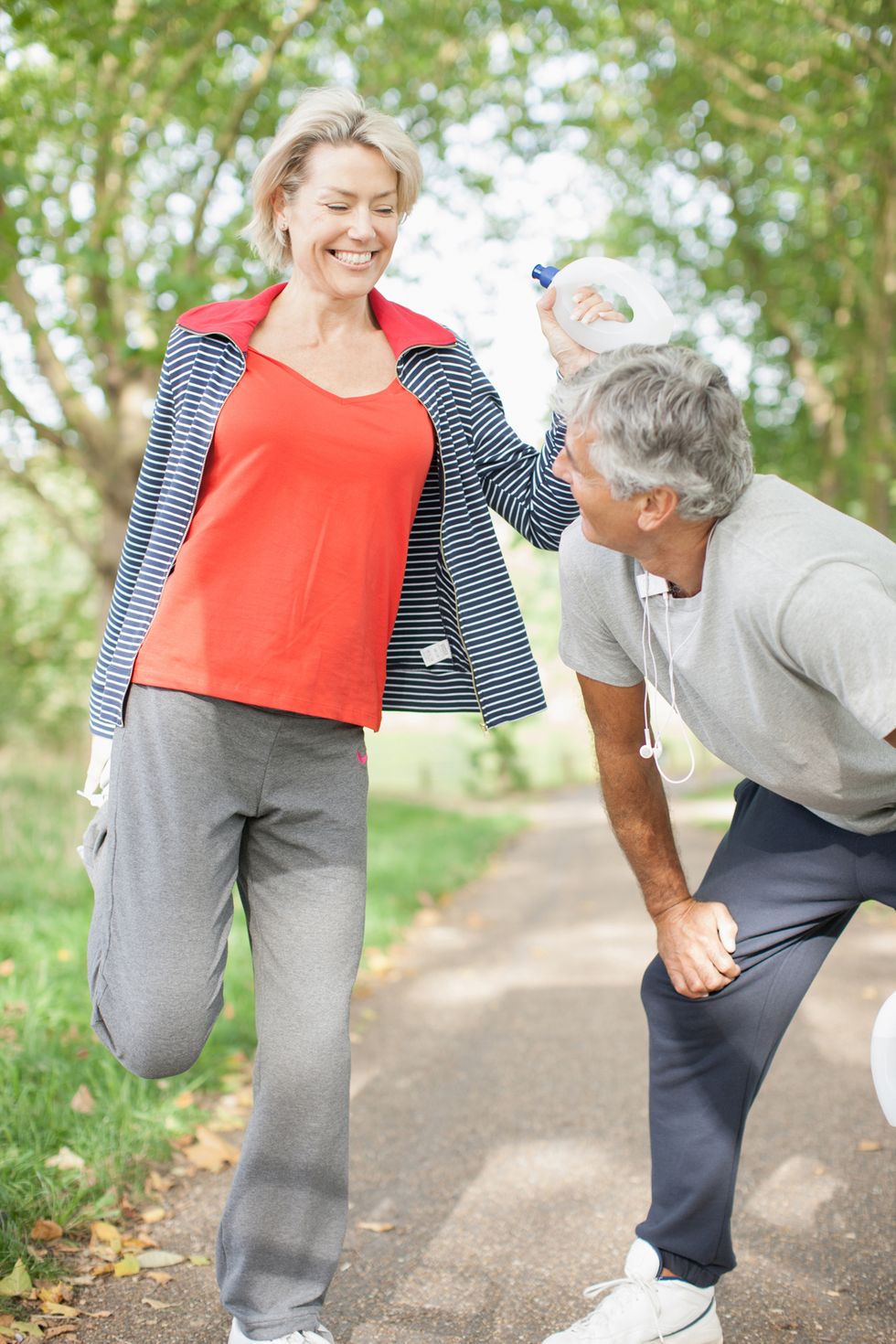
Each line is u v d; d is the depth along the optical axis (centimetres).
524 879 1055
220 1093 373
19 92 944
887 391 1373
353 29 1048
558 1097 378
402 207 214
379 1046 447
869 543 184
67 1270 244
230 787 202
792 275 1591
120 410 1025
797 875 207
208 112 1031
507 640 228
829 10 1125
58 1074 330
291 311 214
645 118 1423
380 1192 301
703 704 201
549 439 223
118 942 198
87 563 1847
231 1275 202
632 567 202
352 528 204
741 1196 292
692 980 208
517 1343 223
